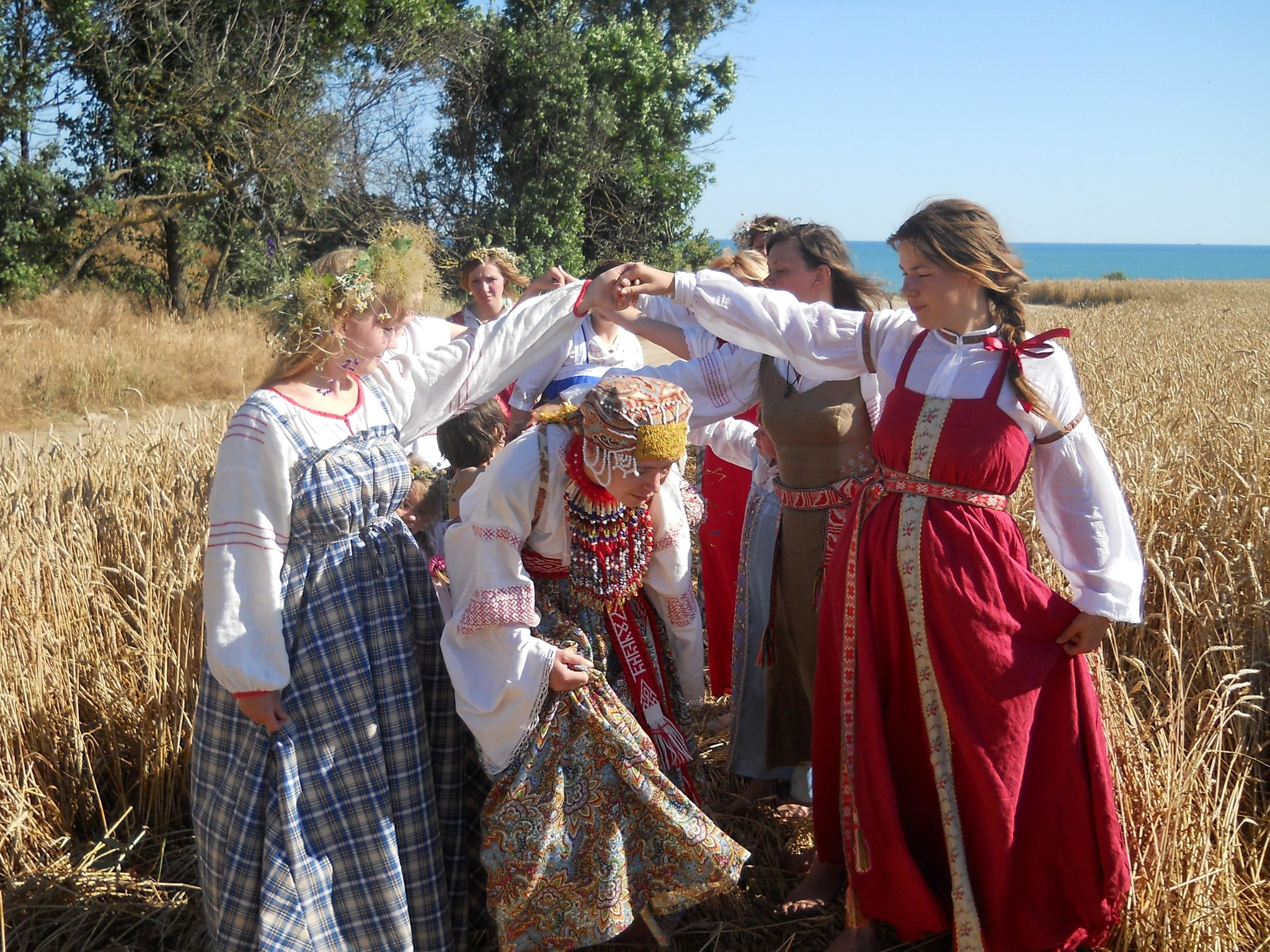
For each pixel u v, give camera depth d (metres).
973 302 2.45
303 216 20.38
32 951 2.67
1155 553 4.00
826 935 2.80
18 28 15.95
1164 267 193.00
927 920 2.50
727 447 3.57
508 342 2.75
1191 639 3.64
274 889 2.25
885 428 2.52
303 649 2.31
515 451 2.43
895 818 2.48
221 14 18.17
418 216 21.39
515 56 21.42
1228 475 4.86
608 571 2.49
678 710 2.75
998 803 2.38
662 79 23.25
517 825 2.39
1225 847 2.62
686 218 24.66
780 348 2.77
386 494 2.43
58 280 16.98
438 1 21.11
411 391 2.62
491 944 2.71
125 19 17.08
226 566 2.21
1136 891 2.60
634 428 2.32
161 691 3.33
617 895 2.43
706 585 4.04
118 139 17.02
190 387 11.71
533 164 22.19
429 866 2.41
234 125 17.81
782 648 3.19
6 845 2.95
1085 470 2.43
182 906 2.85
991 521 2.44
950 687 2.41
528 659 2.39
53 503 4.34
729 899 2.91
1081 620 2.42
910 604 2.43
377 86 19.91
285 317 2.35
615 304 2.84
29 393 10.34
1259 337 13.73
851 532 2.60
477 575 2.41
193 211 18.45
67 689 3.36
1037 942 2.44
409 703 2.41
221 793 2.34
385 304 2.33
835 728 2.69
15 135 16.83
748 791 3.39
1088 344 12.91
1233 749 3.22
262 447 2.24
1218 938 2.47
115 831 3.21
